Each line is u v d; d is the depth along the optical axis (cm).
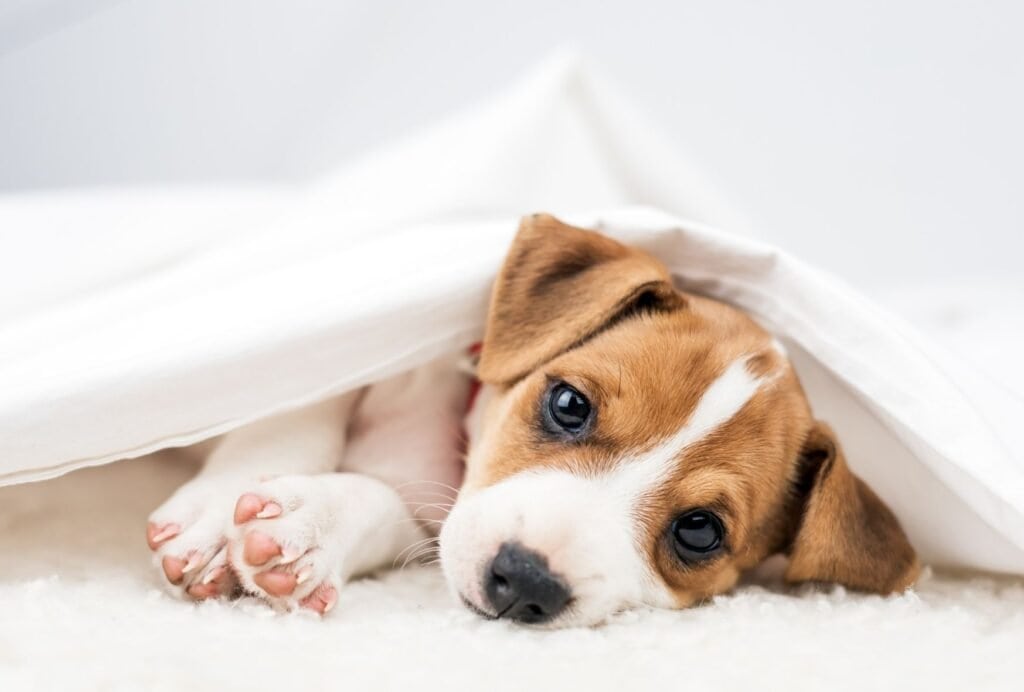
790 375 43
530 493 39
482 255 42
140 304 42
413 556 43
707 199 54
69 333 40
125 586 37
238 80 90
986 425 38
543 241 42
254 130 91
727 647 36
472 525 39
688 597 41
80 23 85
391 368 41
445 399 46
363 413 45
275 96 90
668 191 53
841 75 79
